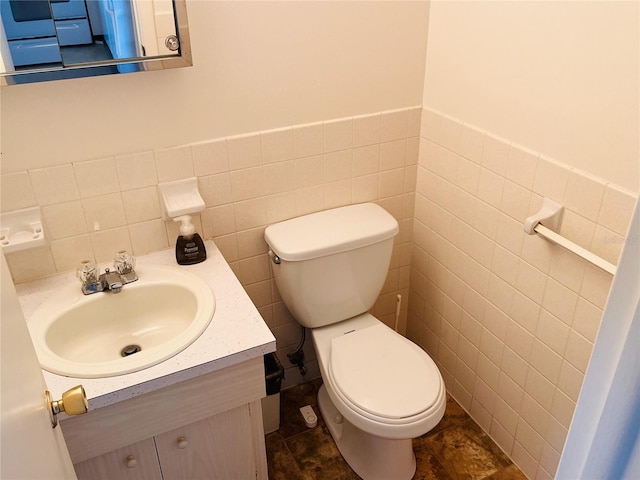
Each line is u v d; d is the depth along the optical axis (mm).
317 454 2203
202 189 1905
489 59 1771
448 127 2014
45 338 1566
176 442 1625
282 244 1938
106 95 1650
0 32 1434
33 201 1683
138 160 1770
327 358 2041
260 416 1717
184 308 1779
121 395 1403
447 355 2381
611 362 802
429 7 1958
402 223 2342
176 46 1606
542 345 1853
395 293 2504
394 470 2043
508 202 1834
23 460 752
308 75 1892
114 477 1592
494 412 2180
